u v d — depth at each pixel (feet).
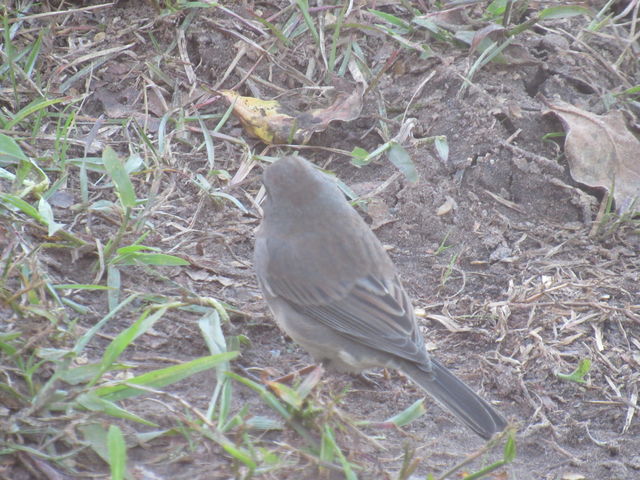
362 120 41.22
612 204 39.45
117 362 29.55
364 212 38.42
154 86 41.09
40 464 24.82
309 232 31.60
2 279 29.55
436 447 29.30
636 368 33.09
